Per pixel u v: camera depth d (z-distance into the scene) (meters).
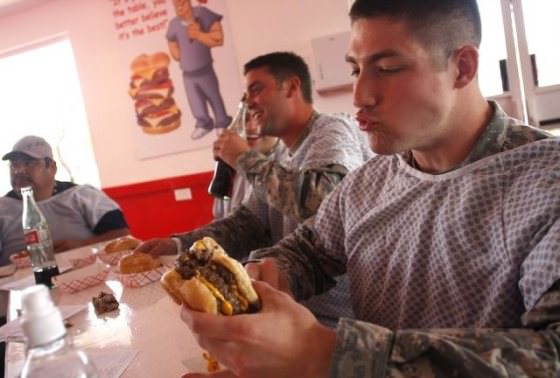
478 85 0.74
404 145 0.72
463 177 0.73
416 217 0.79
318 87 2.73
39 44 3.42
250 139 1.73
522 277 0.63
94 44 3.24
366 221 0.87
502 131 0.73
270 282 0.89
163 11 3.04
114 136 3.31
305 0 2.74
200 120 3.09
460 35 0.69
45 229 1.65
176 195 3.22
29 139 2.44
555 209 0.61
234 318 0.49
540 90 2.48
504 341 0.49
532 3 2.42
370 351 0.49
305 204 1.22
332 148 1.32
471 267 0.70
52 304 0.54
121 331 0.98
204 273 0.54
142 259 1.31
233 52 2.93
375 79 0.70
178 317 1.01
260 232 1.54
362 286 0.88
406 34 0.67
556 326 0.52
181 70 3.07
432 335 0.51
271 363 0.50
